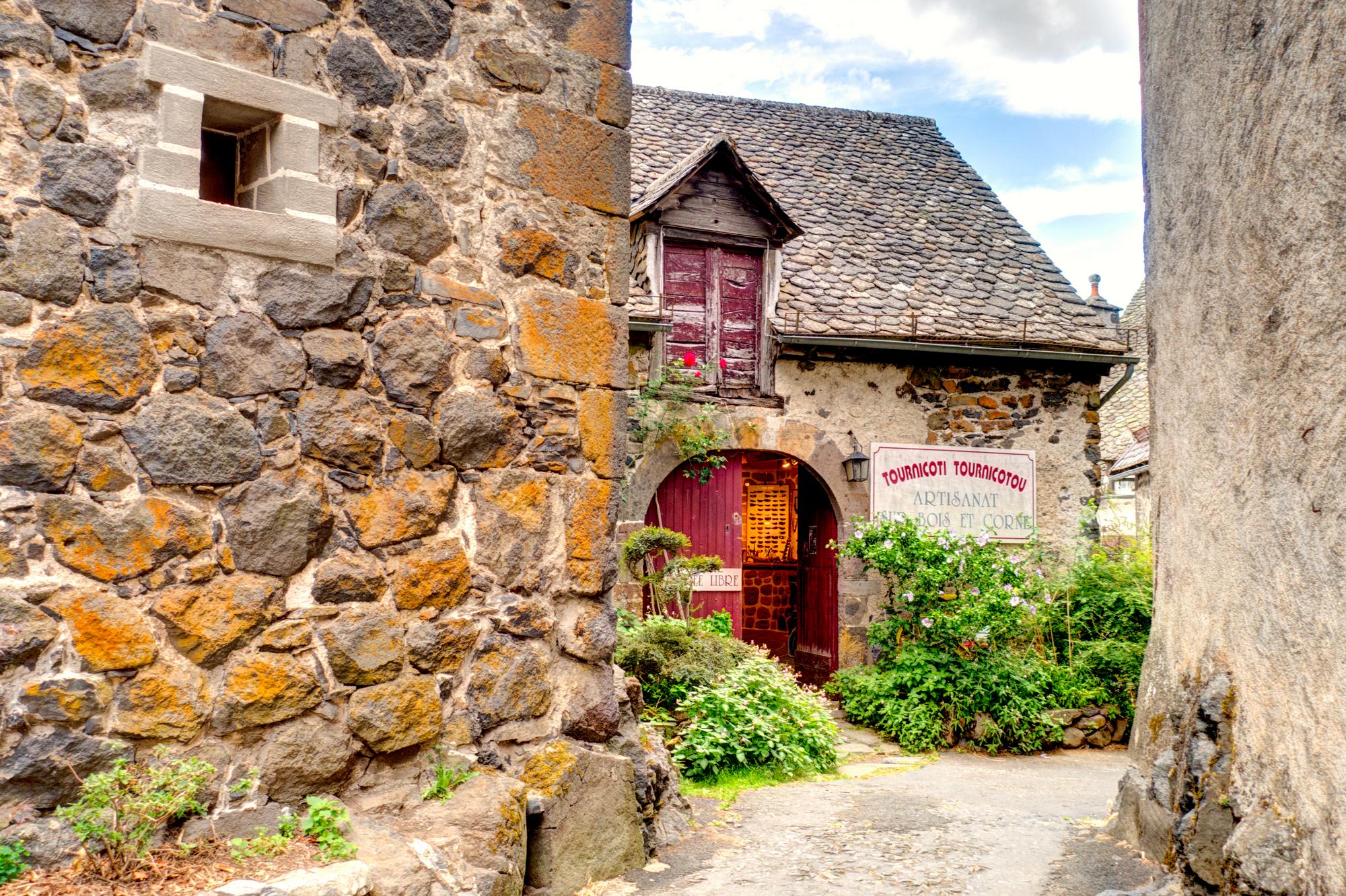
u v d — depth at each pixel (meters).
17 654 2.87
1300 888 3.16
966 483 10.29
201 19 3.34
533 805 3.89
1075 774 7.10
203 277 3.31
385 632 3.66
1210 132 4.36
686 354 9.53
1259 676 3.65
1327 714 3.10
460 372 3.98
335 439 3.59
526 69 4.27
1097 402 10.80
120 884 2.79
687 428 9.38
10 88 2.97
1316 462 3.23
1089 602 9.48
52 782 2.89
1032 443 10.56
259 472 3.39
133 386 3.14
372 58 3.79
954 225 11.89
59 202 3.03
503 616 4.04
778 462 12.62
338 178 3.67
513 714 4.03
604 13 4.57
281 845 3.14
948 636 8.52
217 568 3.28
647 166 10.63
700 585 9.62
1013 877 4.19
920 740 7.97
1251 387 3.80
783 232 9.92
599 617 4.36
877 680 8.66
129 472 3.12
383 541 3.69
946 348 9.95
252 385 3.40
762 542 12.77
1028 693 8.29
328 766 3.46
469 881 3.29
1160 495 5.22
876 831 5.01
